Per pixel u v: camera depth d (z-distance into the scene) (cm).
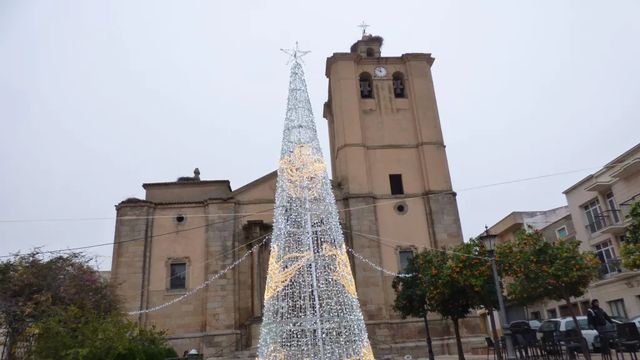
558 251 1684
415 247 3117
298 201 1291
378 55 3769
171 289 2980
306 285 1184
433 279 1977
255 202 3198
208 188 3341
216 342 2822
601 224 3375
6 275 1959
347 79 3512
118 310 2220
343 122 3378
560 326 2162
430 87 3566
